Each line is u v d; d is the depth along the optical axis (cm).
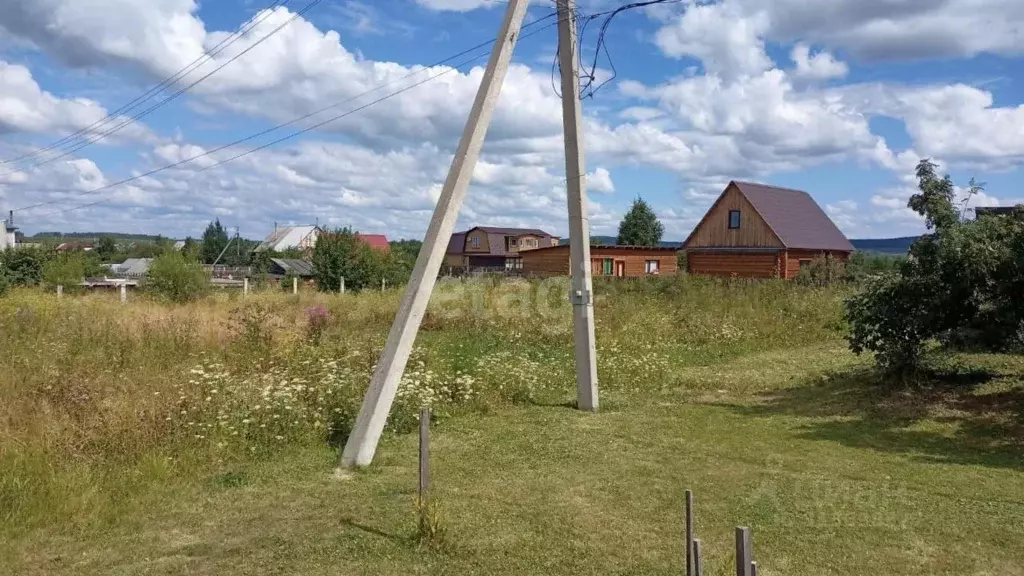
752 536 495
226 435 677
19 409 652
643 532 502
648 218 6141
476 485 604
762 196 3856
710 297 2056
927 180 927
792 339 1582
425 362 1044
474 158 695
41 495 515
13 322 1273
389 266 3338
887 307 962
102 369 896
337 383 812
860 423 829
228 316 1490
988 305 877
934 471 643
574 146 911
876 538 490
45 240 3631
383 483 602
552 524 515
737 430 809
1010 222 891
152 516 518
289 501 555
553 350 1405
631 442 753
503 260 6366
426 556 459
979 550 470
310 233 8381
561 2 895
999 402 848
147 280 2461
